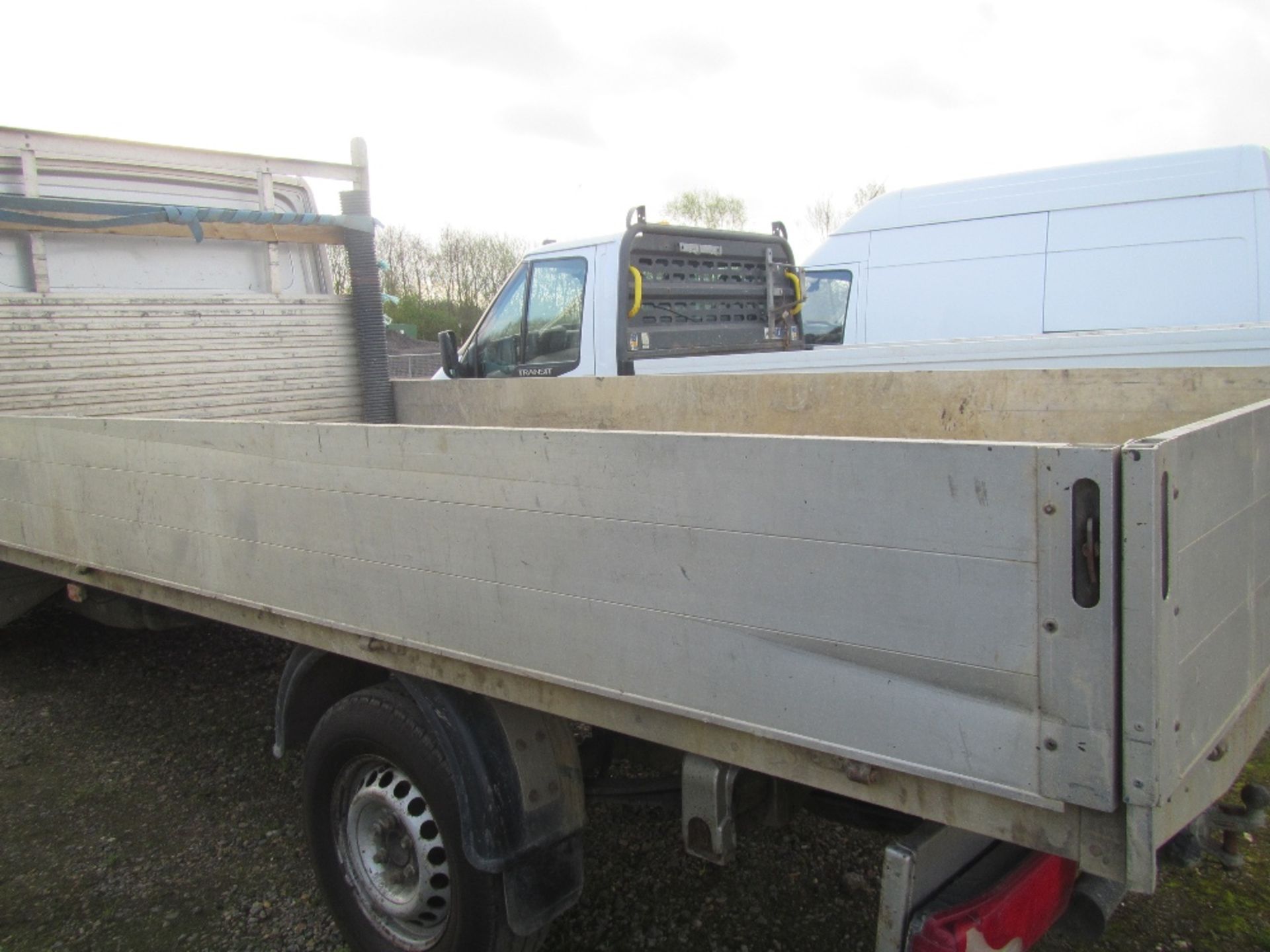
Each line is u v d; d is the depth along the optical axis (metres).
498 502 2.25
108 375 4.96
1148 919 2.99
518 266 7.24
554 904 2.54
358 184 5.87
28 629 6.01
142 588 3.60
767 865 3.35
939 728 1.64
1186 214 6.77
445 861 2.63
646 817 3.71
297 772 4.17
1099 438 3.43
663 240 6.73
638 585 2.02
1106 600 1.44
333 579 2.73
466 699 2.55
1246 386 3.11
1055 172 7.33
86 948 3.04
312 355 5.77
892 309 7.98
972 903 1.77
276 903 3.25
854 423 3.96
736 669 1.89
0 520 4.32
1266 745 3.88
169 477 3.25
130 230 4.97
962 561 1.58
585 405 4.82
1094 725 1.47
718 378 4.28
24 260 4.81
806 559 1.76
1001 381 3.59
